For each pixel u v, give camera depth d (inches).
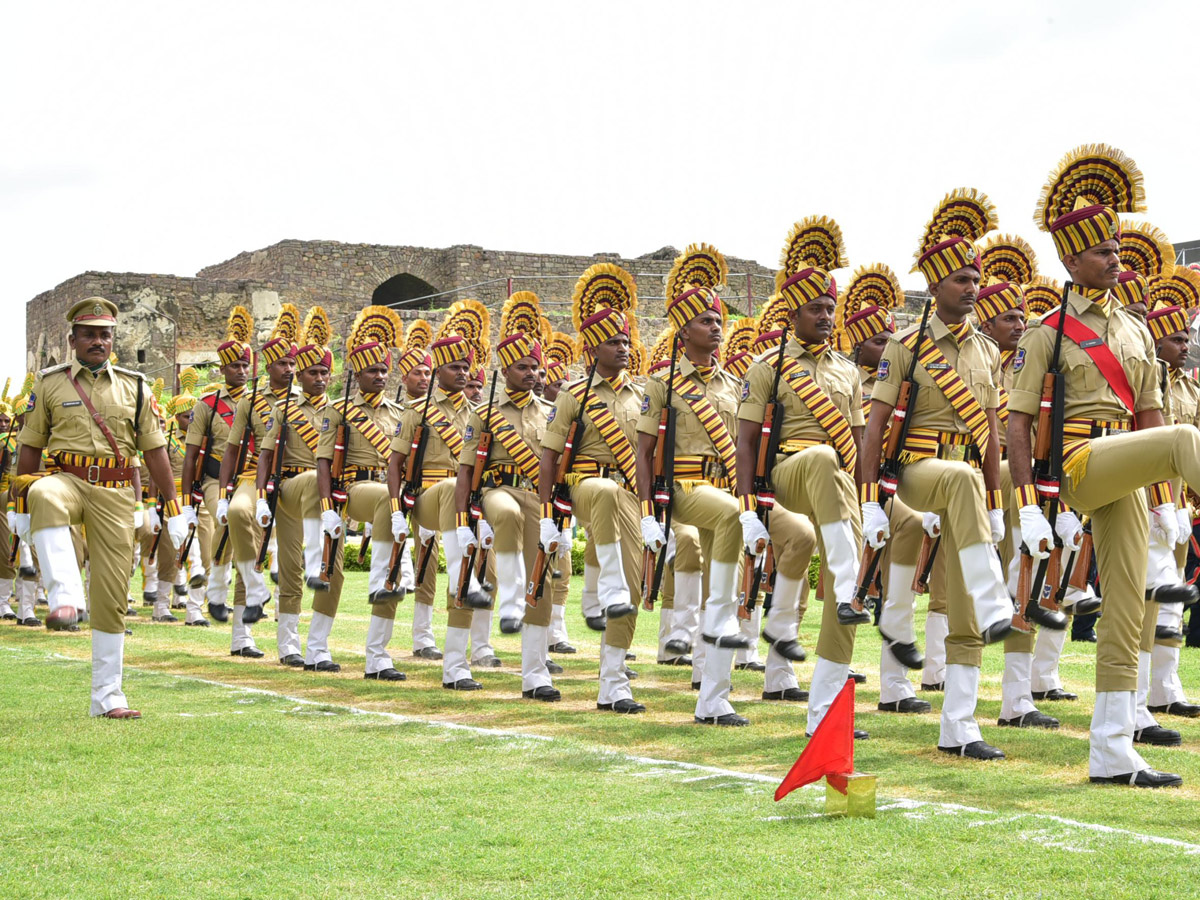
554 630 545.6
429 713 370.3
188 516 578.6
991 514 319.0
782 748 307.4
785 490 331.0
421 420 447.8
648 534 355.3
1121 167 291.3
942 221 331.0
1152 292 403.2
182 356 1875.0
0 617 657.0
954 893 186.1
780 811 235.8
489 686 432.5
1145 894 183.6
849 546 318.0
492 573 485.4
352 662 498.3
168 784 263.4
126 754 293.1
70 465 351.9
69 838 222.8
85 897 191.6
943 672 411.8
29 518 356.8
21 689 396.5
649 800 246.5
